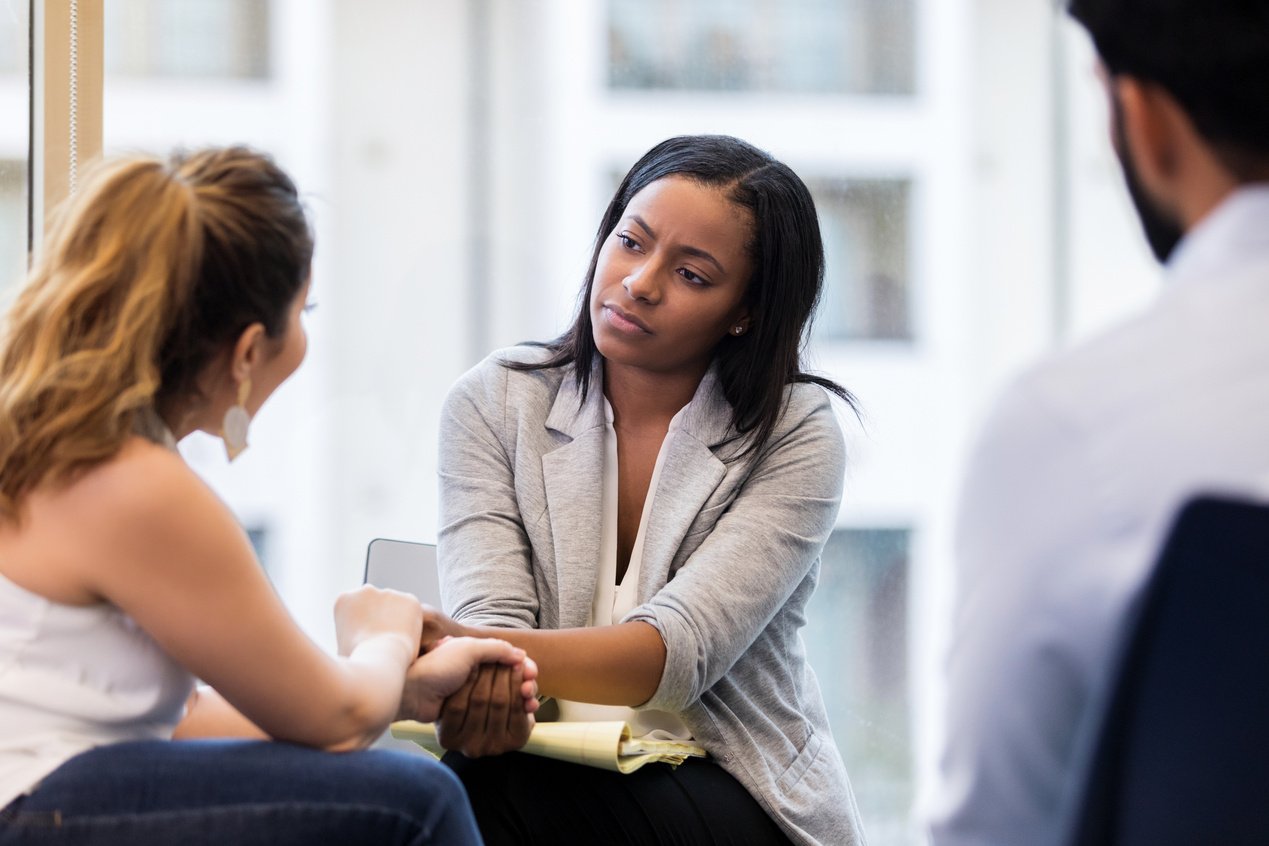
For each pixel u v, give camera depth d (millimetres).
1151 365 1306
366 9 4273
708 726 2473
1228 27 1329
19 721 1801
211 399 1924
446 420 2738
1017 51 4523
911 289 4539
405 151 4289
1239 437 1230
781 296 2600
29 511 1791
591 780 2352
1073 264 4527
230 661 1813
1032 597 1321
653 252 2525
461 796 1918
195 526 1782
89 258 1822
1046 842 1360
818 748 2625
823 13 4484
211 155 1928
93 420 1762
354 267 4258
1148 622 1166
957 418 4488
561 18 4352
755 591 2471
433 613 2289
